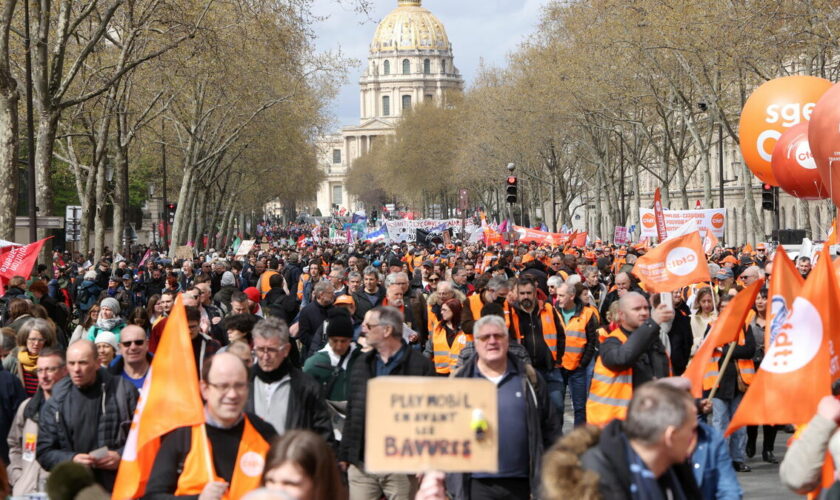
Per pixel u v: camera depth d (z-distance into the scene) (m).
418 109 148.25
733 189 89.62
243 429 7.79
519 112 81.50
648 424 5.91
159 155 74.75
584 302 17.52
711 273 21.69
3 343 12.68
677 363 13.70
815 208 74.50
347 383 11.08
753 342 14.52
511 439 8.88
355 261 25.62
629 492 5.93
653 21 44.84
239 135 69.50
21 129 43.78
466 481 8.97
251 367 9.70
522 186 103.56
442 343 15.48
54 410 9.34
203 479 7.62
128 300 25.05
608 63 54.31
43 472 9.84
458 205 146.88
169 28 37.69
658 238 26.38
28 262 21.06
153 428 7.67
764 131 21.39
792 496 12.91
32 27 33.16
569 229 74.88
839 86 17.05
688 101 52.00
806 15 34.12
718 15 38.50
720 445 7.35
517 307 14.87
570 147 92.62
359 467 9.91
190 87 58.31
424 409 6.36
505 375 9.03
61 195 76.75
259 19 43.72
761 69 42.38
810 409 8.09
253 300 18.64
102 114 48.66
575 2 62.72
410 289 21.64
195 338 12.02
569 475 5.80
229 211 89.50
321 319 15.92
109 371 10.68
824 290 8.11
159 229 86.56
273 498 4.87
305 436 6.20
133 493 7.78
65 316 20.06
